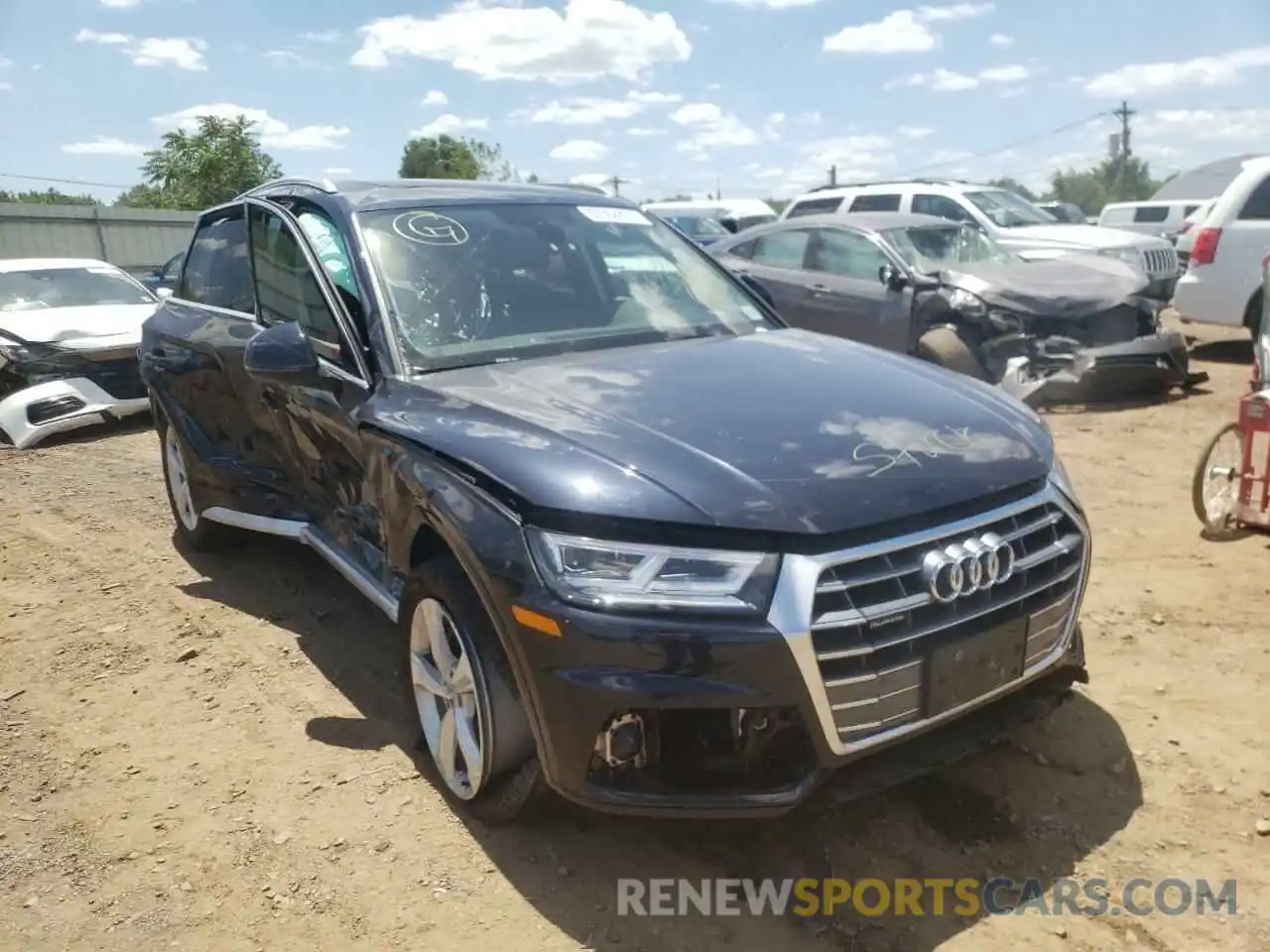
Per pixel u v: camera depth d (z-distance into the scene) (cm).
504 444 289
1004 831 305
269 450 464
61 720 398
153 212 2569
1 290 1015
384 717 388
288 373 361
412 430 318
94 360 911
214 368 491
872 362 363
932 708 266
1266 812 308
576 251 426
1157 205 2469
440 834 315
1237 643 412
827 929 271
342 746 368
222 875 303
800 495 261
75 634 476
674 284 435
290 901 290
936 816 313
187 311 546
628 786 262
